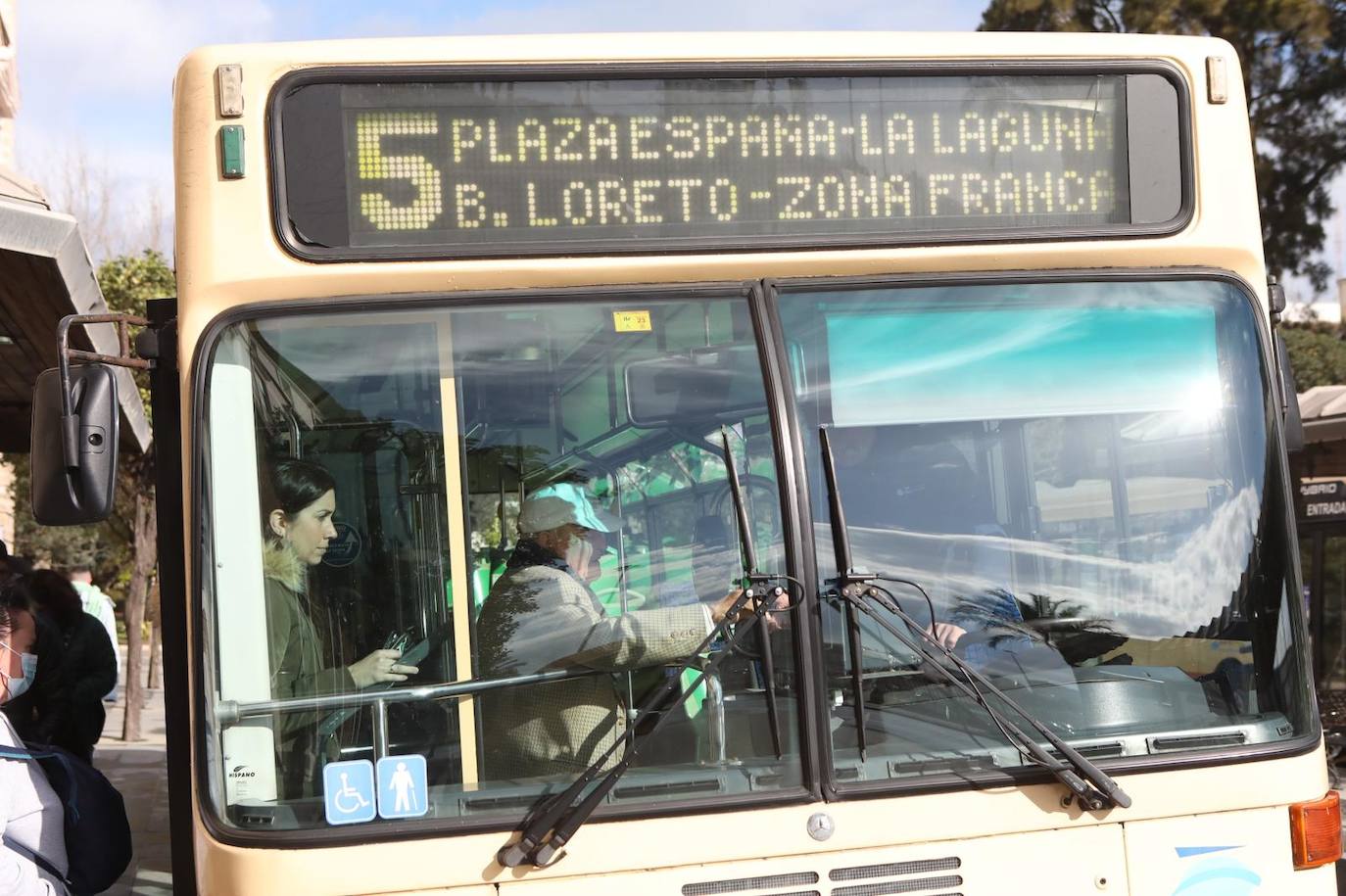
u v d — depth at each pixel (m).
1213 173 3.86
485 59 3.56
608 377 3.54
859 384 3.62
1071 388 3.72
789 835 3.29
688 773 3.31
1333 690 14.05
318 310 3.46
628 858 3.23
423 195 3.52
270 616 3.35
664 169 3.62
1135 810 3.45
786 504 3.47
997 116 3.78
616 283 3.58
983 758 3.41
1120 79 3.85
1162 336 3.79
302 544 3.39
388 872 3.18
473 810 3.26
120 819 4.23
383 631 3.38
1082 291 3.77
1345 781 7.73
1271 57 18.95
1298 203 19.31
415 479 3.45
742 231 3.64
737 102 3.66
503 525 3.46
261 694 3.31
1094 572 3.63
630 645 3.36
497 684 3.37
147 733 16.86
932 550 3.57
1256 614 3.69
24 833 4.04
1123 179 3.83
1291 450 4.08
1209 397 3.78
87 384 3.39
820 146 3.69
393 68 3.52
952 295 3.71
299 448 3.42
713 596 3.45
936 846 3.35
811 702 3.35
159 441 3.65
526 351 3.52
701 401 3.54
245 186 3.47
